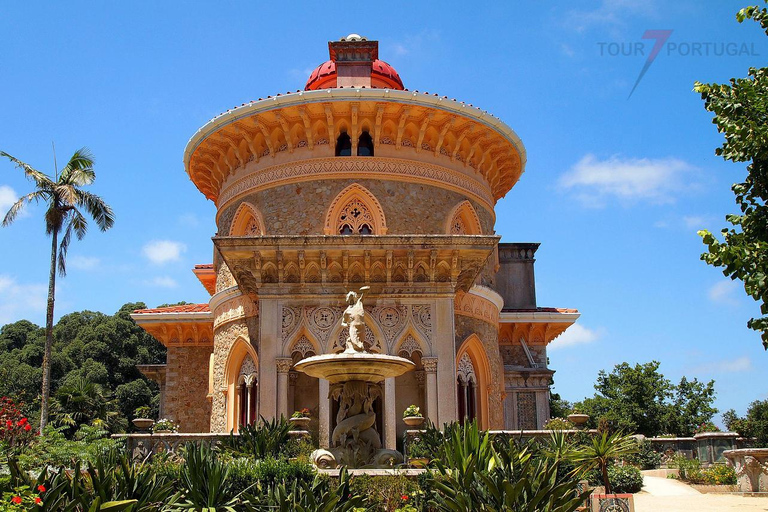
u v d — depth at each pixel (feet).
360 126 86.17
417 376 76.74
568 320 111.45
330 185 85.15
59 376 202.80
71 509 36.01
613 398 173.47
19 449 56.80
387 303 75.46
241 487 47.88
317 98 82.17
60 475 41.65
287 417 73.05
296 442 62.39
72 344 211.41
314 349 74.74
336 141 86.99
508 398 109.40
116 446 58.49
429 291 75.92
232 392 85.46
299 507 40.55
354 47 93.45
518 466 44.01
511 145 92.79
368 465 57.67
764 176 48.16
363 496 46.75
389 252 74.69
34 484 39.60
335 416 76.54
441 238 74.69
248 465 50.31
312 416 75.31
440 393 73.82
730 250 45.44
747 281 45.19
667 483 76.89
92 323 223.30
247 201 89.40
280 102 82.64
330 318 75.10
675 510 60.23
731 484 75.41
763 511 58.85
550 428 72.38
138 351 215.72
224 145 91.81
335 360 57.82
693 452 87.61
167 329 106.52
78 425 115.65
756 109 47.39
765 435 160.35
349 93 81.97
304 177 85.71
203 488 45.47
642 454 85.46
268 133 86.94
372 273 76.23
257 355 80.89
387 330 74.84
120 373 209.56
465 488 42.32
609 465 73.10
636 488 72.64
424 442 60.39
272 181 87.15
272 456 55.88
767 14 48.32
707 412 168.55
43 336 226.79
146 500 41.06
